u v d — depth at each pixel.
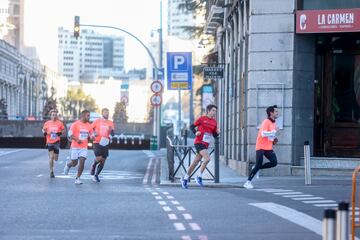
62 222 13.11
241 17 29.73
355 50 24.88
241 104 28.66
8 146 59.03
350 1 23.92
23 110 120.00
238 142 29.20
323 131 25.14
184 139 38.25
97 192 18.94
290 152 24.30
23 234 11.73
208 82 64.25
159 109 50.00
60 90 160.50
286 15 24.34
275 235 11.69
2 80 102.31
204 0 51.06
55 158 24.86
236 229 12.29
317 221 13.22
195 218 13.56
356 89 24.95
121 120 95.94
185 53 30.91
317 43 24.98
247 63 26.62
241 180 23.02
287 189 19.69
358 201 16.06
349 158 24.11
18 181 22.89
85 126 22.72
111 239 11.21
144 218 13.58
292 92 24.36
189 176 20.97
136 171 28.94
